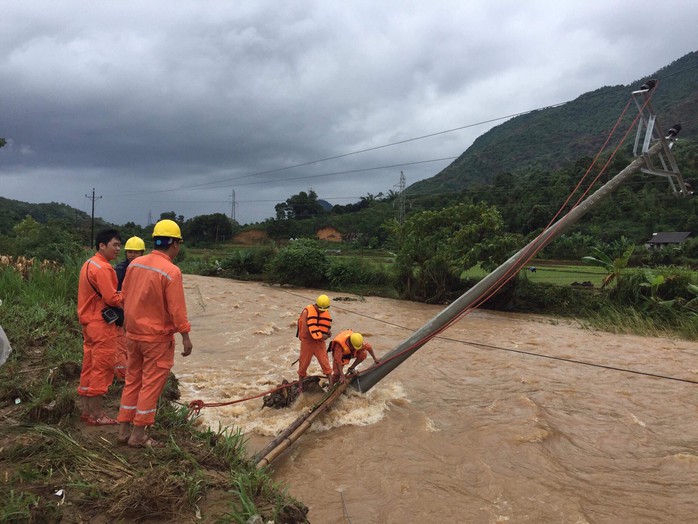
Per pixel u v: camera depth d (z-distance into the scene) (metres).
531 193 80.25
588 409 7.78
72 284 13.04
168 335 4.56
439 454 6.01
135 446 4.54
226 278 33.78
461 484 5.30
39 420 4.89
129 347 4.59
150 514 3.53
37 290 11.72
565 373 9.82
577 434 6.81
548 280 28.84
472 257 20.27
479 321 16.91
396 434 6.59
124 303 4.61
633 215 69.31
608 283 18.88
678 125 8.47
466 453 6.05
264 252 33.84
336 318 16.77
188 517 3.57
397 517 4.65
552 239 8.06
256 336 13.05
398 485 5.23
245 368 9.77
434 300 21.58
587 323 16.38
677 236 58.12
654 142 8.64
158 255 4.61
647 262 47.81
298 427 6.15
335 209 115.81
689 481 5.49
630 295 17.59
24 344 7.66
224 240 88.38
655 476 5.61
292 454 5.96
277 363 10.19
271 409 7.32
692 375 9.83
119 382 6.60
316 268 27.50
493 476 5.46
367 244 82.06
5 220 73.06
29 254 24.55
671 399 8.27
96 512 3.49
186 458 4.43
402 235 22.88
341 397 7.60
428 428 6.79
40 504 3.32
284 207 112.50
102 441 4.61
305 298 22.42
